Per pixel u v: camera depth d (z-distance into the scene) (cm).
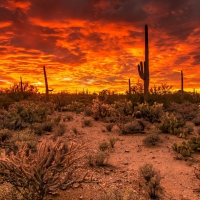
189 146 821
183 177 603
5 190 425
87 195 469
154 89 2275
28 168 387
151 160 735
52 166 396
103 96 1692
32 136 857
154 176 536
